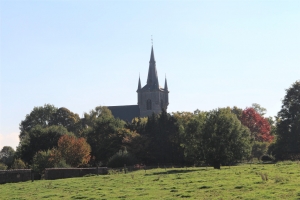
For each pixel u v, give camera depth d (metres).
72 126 152.00
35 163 79.69
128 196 29.89
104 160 99.81
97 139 104.94
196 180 37.53
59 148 86.62
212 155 61.69
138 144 95.12
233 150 61.69
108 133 105.12
